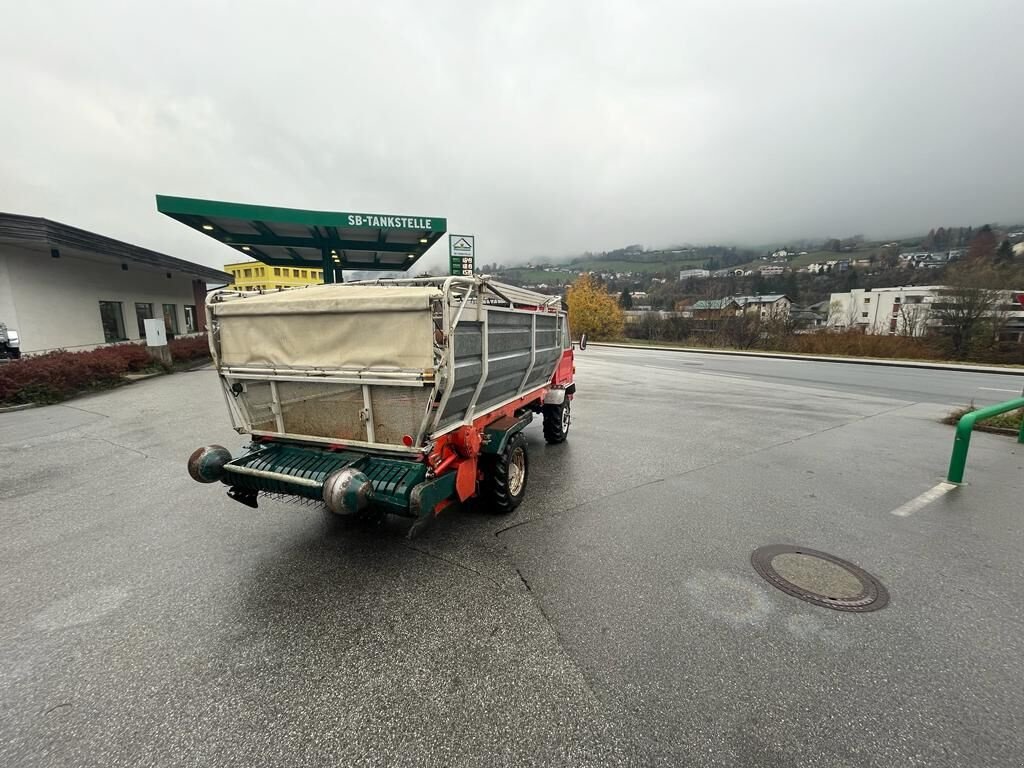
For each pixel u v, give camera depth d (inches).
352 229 588.7
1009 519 180.2
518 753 81.1
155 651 107.0
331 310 137.3
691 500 199.0
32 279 602.5
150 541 160.7
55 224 550.3
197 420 347.6
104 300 723.4
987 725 87.0
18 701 92.7
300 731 85.7
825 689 95.4
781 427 340.5
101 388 482.9
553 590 131.3
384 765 79.0
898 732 85.3
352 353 138.1
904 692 94.8
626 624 116.4
